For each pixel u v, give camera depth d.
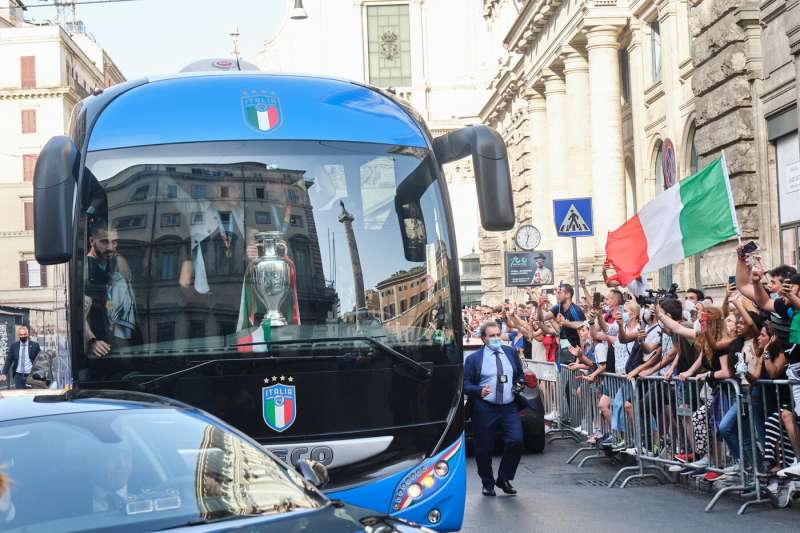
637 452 12.92
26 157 78.19
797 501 10.75
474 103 70.06
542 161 43.12
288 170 8.16
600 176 31.91
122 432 5.34
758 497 10.59
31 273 76.94
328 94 8.62
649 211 13.35
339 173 8.23
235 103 8.36
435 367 8.09
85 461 5.09
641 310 14.19
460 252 68.06
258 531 4.71
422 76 70.12
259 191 8.10
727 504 10.91
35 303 76.62
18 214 77.25
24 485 4.91
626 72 33.19
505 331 23.45
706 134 22.33
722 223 12.38
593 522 10.25
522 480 13.45
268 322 7.90
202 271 7.95
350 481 7.78
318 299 7.98
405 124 8.60
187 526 4.79
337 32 70.69
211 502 5.03
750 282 10.74
